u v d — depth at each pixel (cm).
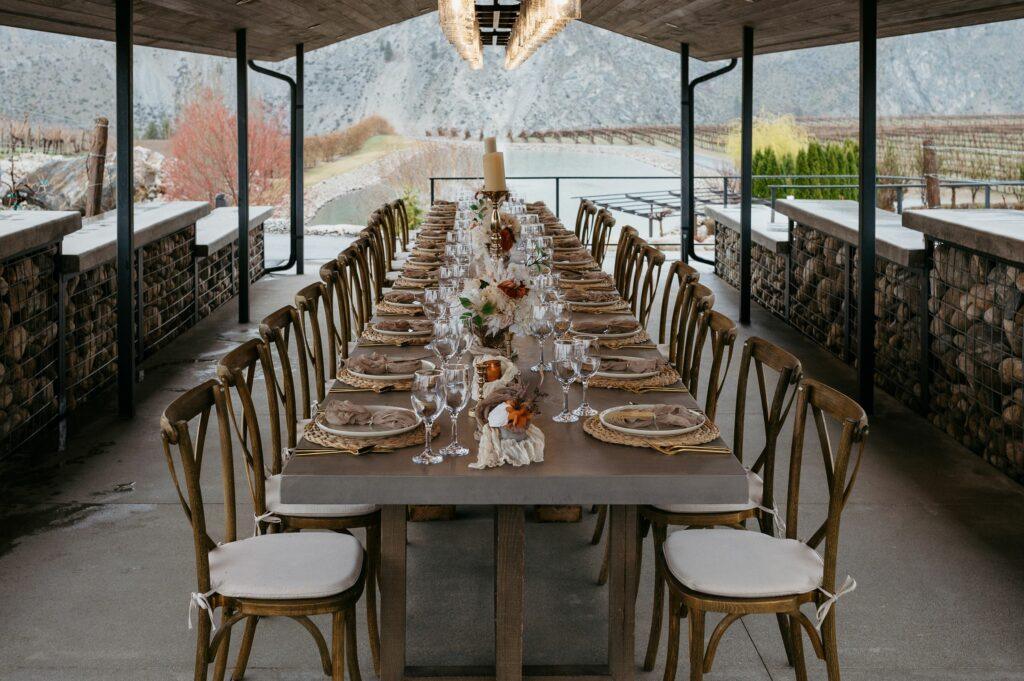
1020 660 299
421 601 340
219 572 251
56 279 547
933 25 721
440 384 246
